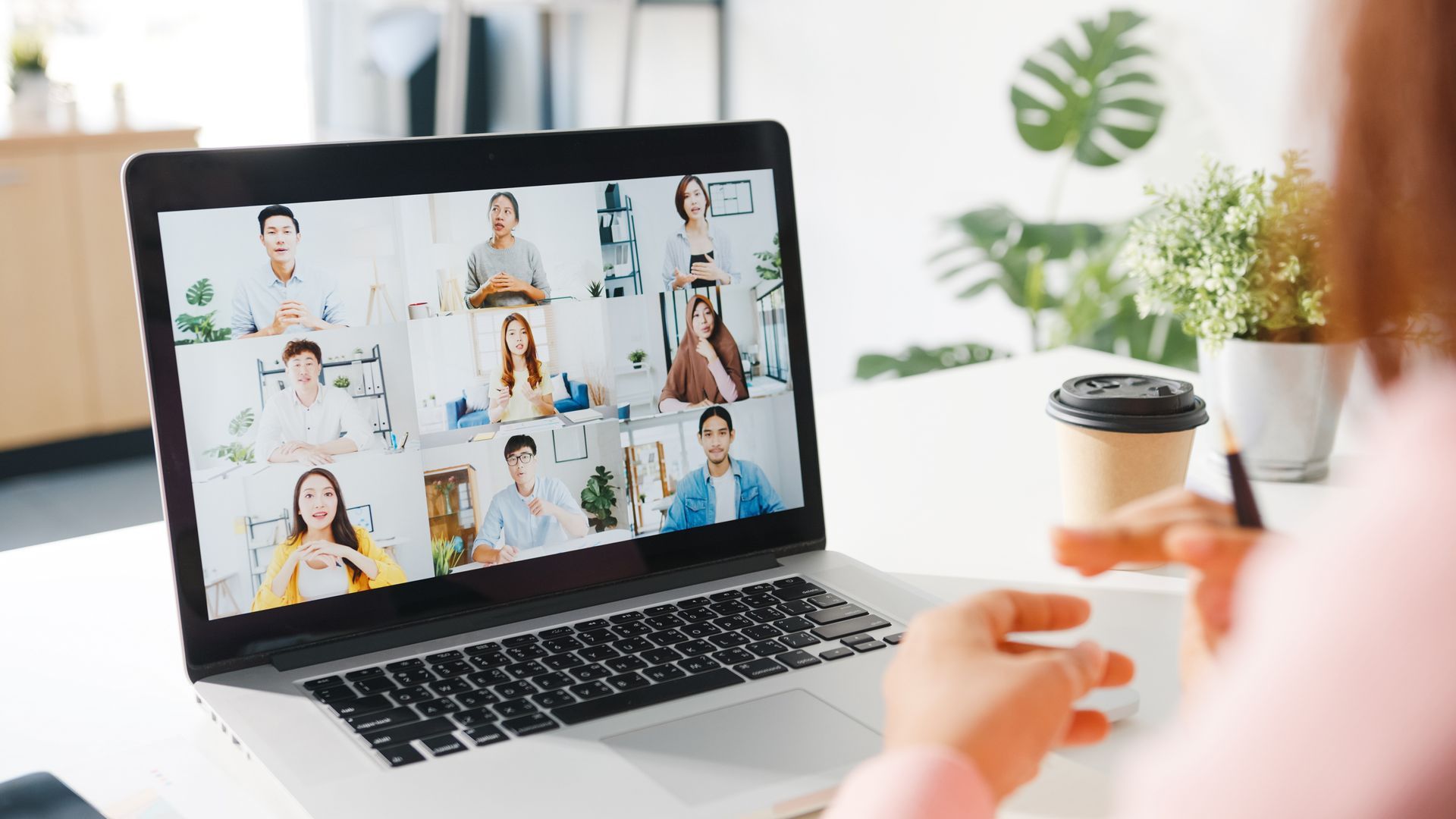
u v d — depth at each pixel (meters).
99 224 3.25
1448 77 0.26
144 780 0.56
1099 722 0.39
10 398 3.21
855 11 3.09
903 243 3.08
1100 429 0.83
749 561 0.80
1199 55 2.26
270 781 0.55
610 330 0.77
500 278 0.74
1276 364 0.94
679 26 3.54
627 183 0.78
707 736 0.58
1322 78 0.29
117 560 0.88
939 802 0.31
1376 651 0.24
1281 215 0.91
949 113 2.86
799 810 0.53
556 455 0.75
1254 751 0.25
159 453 0.65
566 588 0.75
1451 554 0.24
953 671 0.35
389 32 3.57
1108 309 2.25
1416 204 0.27
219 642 0.65
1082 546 0.40
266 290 0.68
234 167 0.67
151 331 0.65
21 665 0.70
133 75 3.81
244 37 3.89
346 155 0.70
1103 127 2.33
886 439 1.15
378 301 0.71
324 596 0.68
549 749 0.56
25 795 0.54
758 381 0.82
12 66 3.35
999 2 2.68
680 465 0.79
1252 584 0.30
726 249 0.82
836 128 3.23
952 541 0.89
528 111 3.54
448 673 0.65
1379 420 0.31
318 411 0.69
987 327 2.86
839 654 0.67
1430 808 0.23
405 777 0.54
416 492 0.71
